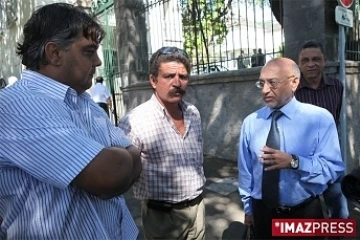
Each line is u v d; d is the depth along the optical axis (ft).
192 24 20.35
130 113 7.06
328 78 10.26
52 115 3.70
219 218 12.00
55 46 3.89
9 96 3.75
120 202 4.87
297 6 14.61
